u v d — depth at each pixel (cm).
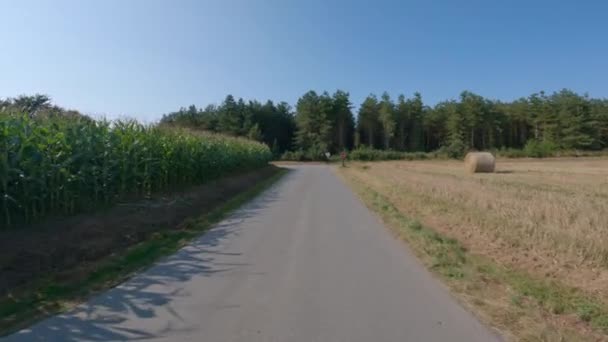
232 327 413
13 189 787
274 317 438
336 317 438
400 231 909
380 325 417
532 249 700
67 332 403
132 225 921
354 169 4125
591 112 7919
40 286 542
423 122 9131
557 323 424
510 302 480
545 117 8338
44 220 839
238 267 634
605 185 1897
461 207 1134
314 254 714
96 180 1026
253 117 8844
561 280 561
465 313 448
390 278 576
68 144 938
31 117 941
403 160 7138
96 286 544
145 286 545
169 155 1494
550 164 4938
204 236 876
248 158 2881
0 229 753
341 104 8800
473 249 746
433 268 624
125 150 1198
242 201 1507
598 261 612
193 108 9088
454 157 7506
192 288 536
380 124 9269
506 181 2147
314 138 8525
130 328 411
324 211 1238
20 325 420
